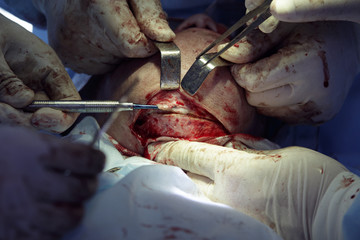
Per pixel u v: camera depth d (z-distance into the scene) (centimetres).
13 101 121
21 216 52
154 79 150
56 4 169
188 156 135
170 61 144
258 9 119
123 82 162
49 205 53
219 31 194
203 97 146
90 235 63
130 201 72
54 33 172
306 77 145
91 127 152
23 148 54
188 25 194
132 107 127
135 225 68
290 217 107
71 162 55
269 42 148
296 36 147
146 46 148
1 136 55
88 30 156
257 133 179
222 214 81
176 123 146
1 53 131
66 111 132
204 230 73
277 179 112
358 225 84
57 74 146
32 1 218
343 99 166
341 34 154
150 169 91
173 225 72
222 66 152
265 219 112
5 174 52
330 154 209
